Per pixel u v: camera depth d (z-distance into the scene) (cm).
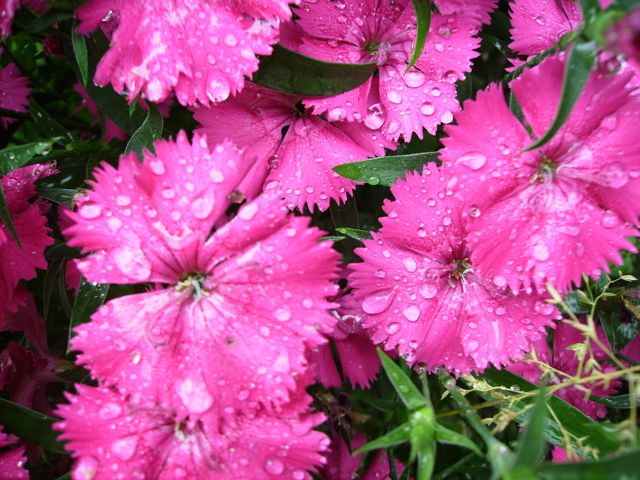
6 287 13
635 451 8
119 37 11
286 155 13
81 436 11
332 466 14
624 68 12
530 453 9
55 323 16
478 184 12
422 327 12
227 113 13
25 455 13
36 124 15
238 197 12
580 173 11
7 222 12
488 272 12
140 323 11
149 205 11
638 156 11
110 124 16
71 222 14
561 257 11
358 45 13
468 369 12
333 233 15
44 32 14
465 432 14
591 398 13
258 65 12
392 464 14
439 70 13
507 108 11
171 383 11
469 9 13
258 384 11
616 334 14
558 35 13
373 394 16
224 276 11
